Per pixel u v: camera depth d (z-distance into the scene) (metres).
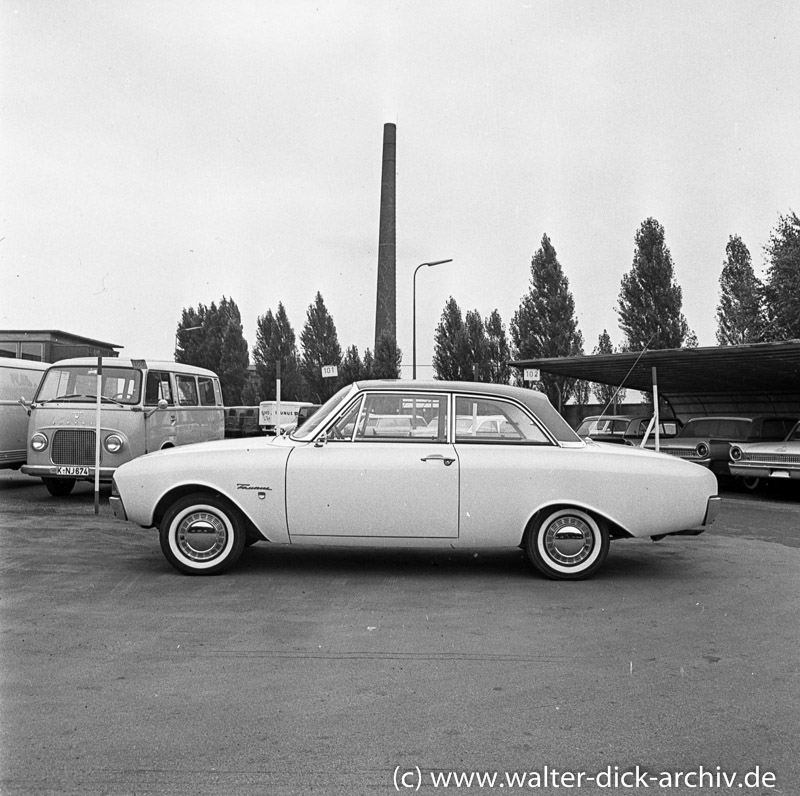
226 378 45.00
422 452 6.83
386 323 37.59
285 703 4.04
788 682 4.43
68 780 3.22
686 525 6.99
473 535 6.84
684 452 15.52
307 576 6.97
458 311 37.81
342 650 4.90
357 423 6.97
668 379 20.70
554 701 4.12
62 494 12.96
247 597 6.19
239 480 6.82
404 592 6.44
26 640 5.02
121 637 5.11
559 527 6.93
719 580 7.06
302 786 3.20
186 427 13.27
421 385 7.08
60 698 4.07
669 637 5.27
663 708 4.04
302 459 6.83
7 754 3.44
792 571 7.48
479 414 7.03
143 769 3.32
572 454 6.95
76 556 7.71
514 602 6.16
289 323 45.50
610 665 4.69
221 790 3.16
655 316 32.66
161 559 7.62
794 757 3.53
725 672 4.59
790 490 15.77
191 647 4.92
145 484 6.90
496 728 3.77
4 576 6.83
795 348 14.59
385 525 6.80
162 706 3.98
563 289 34.69
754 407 22.36
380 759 3.44
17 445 13.30
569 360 18.50
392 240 37.66
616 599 6.30
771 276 27.56
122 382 11.98
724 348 15.11
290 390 42.00
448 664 4.67
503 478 6.80
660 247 33.22
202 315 47.22
